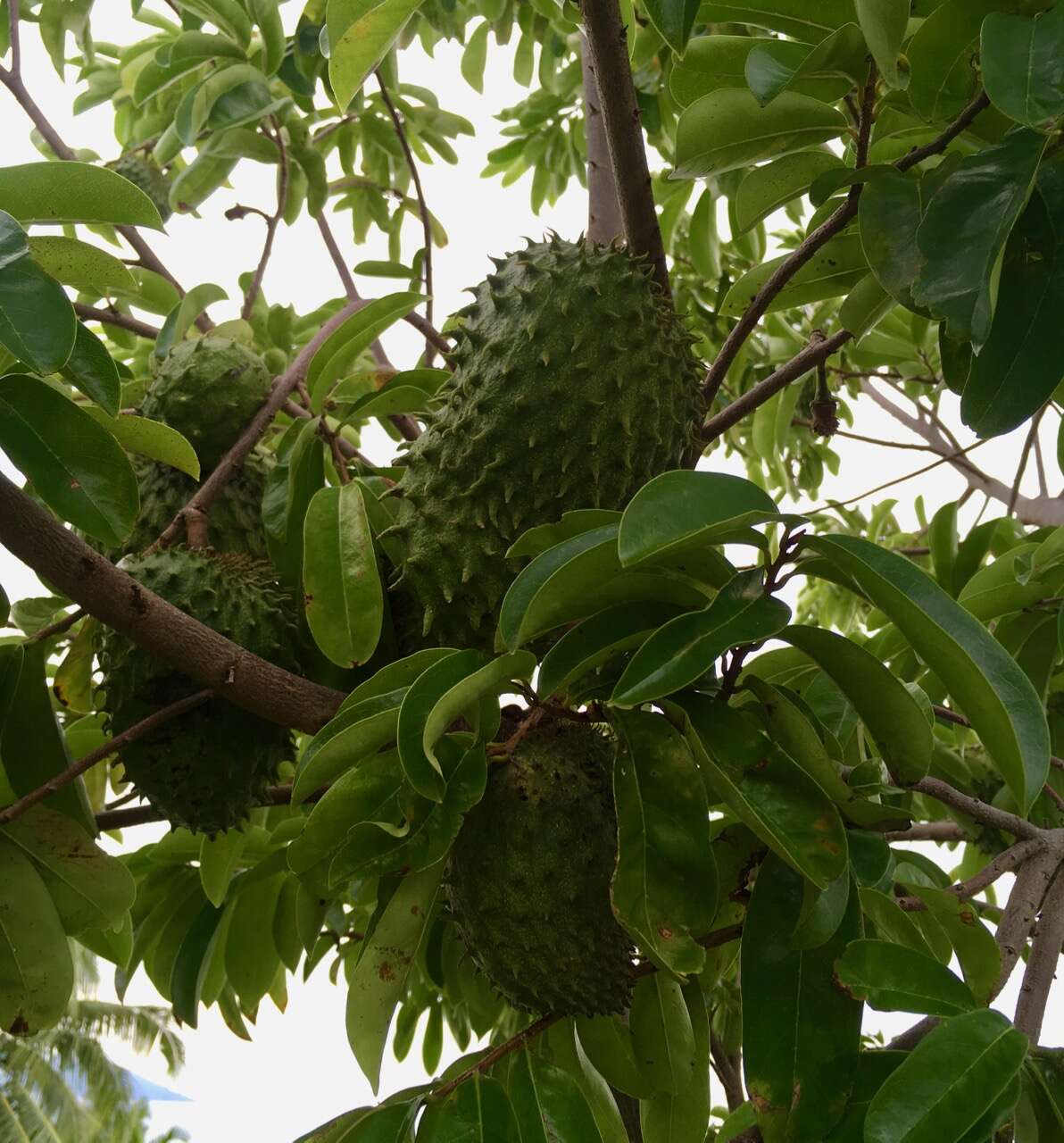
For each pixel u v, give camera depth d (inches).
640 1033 77.5
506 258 88.4
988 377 68.7
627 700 58.2
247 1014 118.7
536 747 75.6
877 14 70.2
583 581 63.2
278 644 88.1
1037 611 105.0
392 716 65.4
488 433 80.5
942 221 66.2
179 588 86.1
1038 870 84.4
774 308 104.9
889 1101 53.1
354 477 107.4
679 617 61.4
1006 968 78.1
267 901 117.4
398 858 64.8
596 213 125.2
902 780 68.7
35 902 83.4
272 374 126.6
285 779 125.9
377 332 102.6
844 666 64.5
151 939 119.3
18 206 73.5
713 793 75.1
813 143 88.3
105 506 70.9
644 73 153.3
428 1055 149.1
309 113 168.9
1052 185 68.8
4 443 70.0
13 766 86.4
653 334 83.0
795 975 62.4
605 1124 82.7
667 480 57.4
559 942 71.6
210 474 110.3
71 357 70.2
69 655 108.1
